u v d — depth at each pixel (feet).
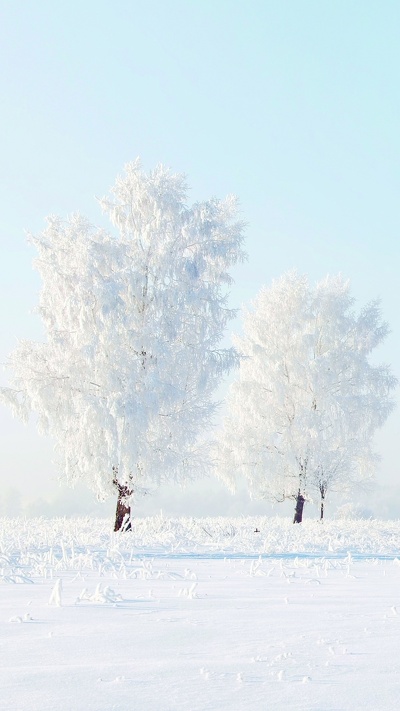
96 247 86.07
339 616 19.30
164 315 86.79
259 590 27.76
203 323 88.69
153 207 88.79
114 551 49.57
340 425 108.88
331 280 115.44
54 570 37.14
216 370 88.28
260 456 108.88
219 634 15.92
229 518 104.22
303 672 11.46
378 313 113.91
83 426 82.07
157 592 26.61
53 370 86.02
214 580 33.04
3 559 40.19
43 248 87.86
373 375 112.27
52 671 11.62
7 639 15.20
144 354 85.56
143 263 87.61
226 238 89.76
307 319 112.78
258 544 65.82
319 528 83.76
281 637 15.46
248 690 10.21
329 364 109.70
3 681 10.86
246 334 114.93
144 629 16.69
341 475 109.09
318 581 31.50
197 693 10.03
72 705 9.37
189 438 87.66
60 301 86.99
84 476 87.45
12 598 24.63
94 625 17.42
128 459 83.05
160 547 62.23
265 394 111.55
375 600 23.95
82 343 83.97
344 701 9.57
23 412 85.30
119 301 82.43
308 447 108.78
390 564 47.85
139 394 82.94
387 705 9.36
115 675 11.29
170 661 12.53
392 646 14.08
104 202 89.97
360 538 73.05
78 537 65.62
